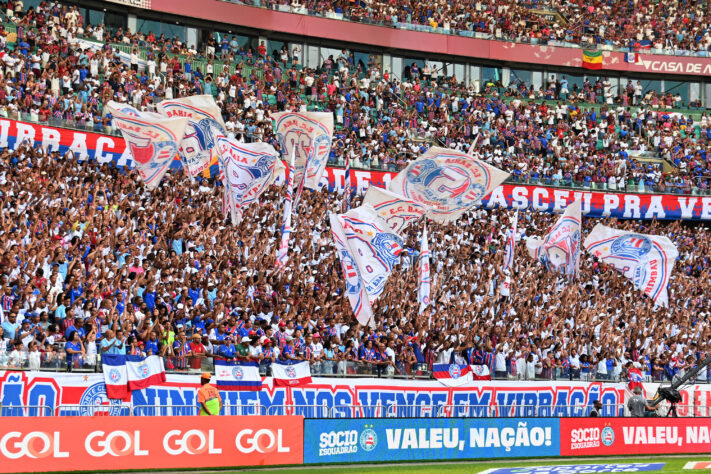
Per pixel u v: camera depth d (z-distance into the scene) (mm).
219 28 59562
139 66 52469
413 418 25969
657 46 70188
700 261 54906
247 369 28734
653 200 59562
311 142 36438
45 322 26109
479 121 60938
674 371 39312
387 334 32781
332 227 31531
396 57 65312
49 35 48875
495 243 46375
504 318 37125
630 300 45438
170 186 39500
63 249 29969
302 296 33219
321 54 62906
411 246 43125
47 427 20578
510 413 29641
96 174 37688
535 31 68938
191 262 32688
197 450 22453
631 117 67188
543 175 58406
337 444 24594
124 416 21609
